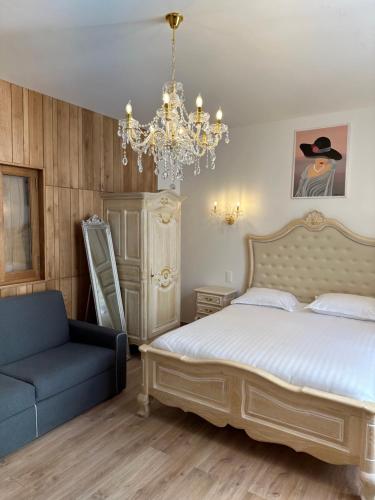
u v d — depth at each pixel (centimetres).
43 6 196
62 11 201
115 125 414
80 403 278
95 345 320
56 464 224
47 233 348
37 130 333
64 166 360
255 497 198
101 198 402
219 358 242
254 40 232
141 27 218
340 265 383
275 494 200
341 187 381
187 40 234
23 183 334
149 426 267
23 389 237
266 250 426
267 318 335
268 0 190
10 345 282
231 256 456
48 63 270
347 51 246
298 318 336
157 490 203
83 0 191
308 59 259
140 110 380
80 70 282
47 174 345
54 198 353
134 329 396
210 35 227
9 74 291
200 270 482
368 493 188
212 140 235
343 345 261
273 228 424
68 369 268
